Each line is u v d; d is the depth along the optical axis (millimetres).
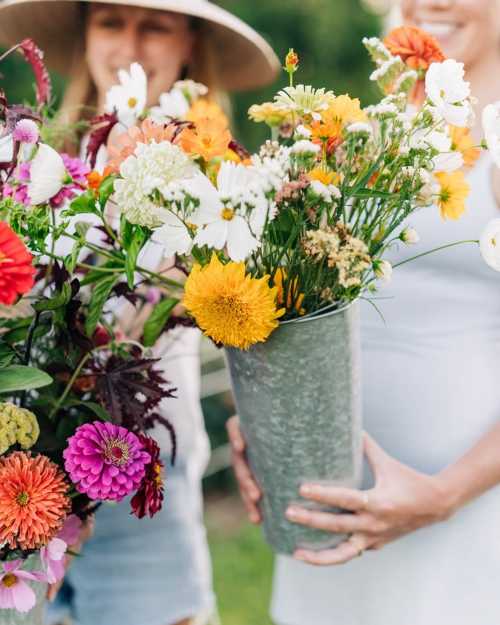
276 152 923
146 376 1083
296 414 1068
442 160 973
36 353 1118
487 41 1363
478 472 1241
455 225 1305
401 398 1354
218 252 963
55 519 901
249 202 854
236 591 2594
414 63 1031
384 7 5922
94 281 1054
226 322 905
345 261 896
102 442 930
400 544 1358
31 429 922
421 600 1336
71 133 1245
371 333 1395
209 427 3254
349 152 939
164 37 1608
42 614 1064
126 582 1645
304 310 1001
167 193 855
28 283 816
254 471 1207
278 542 1270
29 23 1752
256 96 5836
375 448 1259
